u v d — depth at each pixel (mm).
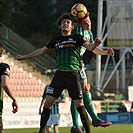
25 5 127062
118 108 74250
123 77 86938
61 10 125938
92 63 109438
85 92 26125
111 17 79188
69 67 23750
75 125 27125
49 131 44031
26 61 76188
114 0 79000
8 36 83688
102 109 73375
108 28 79188
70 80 23766
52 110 43625
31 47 83812
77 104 24125
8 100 64375
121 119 65812
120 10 79062
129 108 70375
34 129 56625
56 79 23938
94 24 105375
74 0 110062
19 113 64625
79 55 24047
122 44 79562
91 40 27078
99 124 25688
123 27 79375
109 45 79312
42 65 82562
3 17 113062
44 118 24188
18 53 79812
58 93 24000
